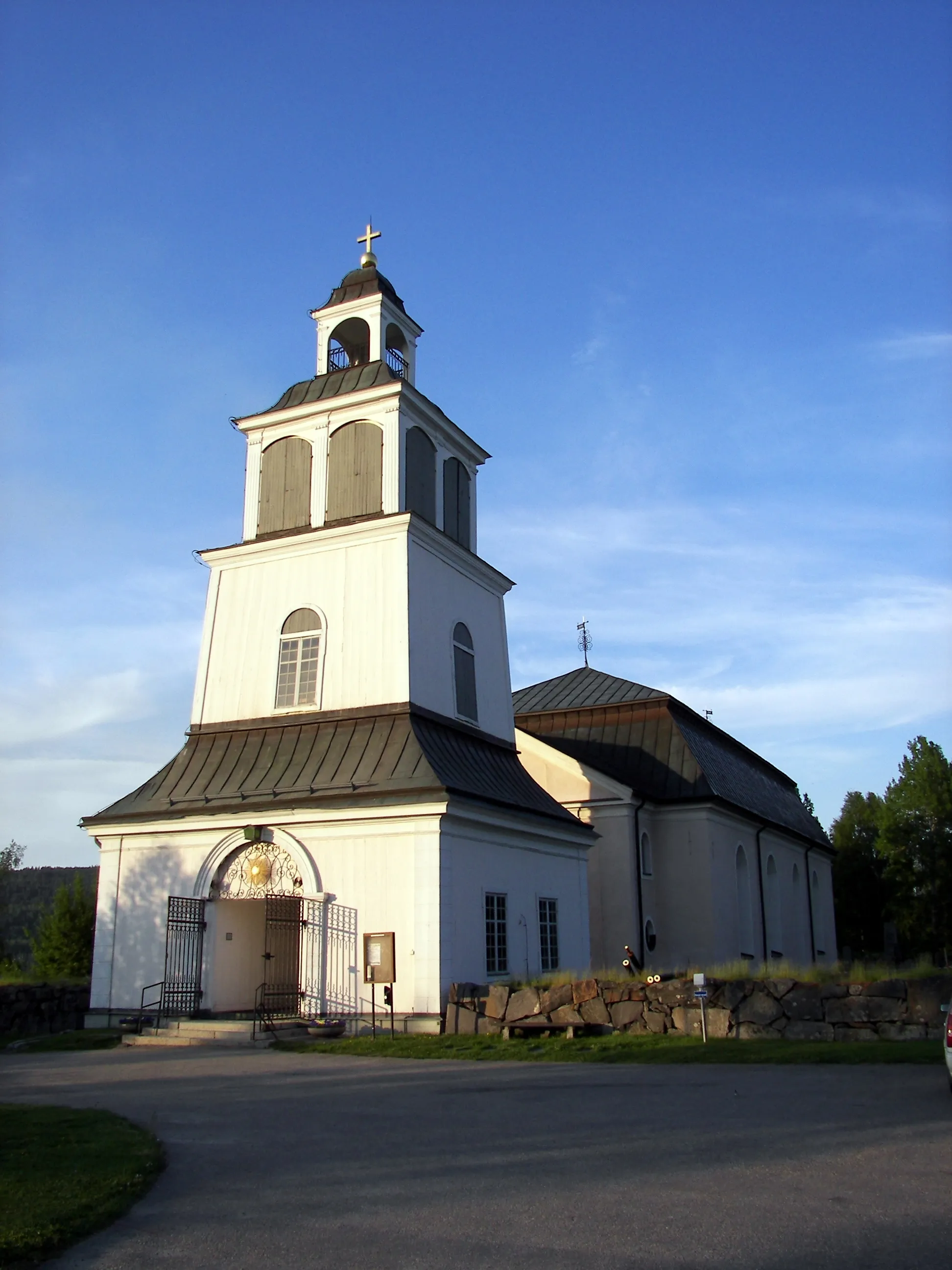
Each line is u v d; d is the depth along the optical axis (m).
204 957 25.38
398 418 29.16
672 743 38.34
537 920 27.75
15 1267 7.24
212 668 29.08
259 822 25.27
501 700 31.69
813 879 51.31
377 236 33.06
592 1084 14.99
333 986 23.69
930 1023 17.95
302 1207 8.56
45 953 41.62
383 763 25.12
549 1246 7.39
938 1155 9.80
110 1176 9.30
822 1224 7.74
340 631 27.72
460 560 30.36
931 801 62.72
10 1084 16.39
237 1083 16.11
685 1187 8.82
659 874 36.19
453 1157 10.22
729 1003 19.47
